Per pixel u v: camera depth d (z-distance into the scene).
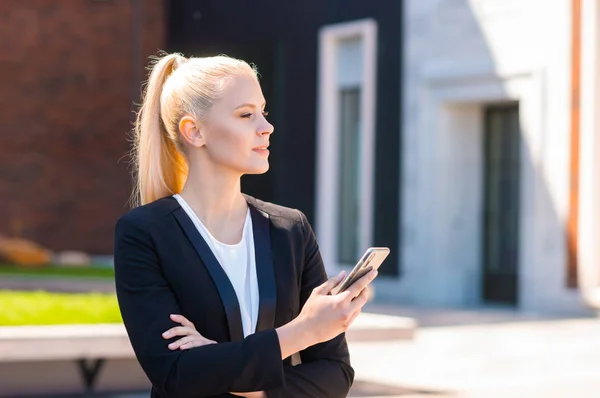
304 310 2.15
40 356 6.52
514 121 13.83
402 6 14.48
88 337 6.65
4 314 7.31
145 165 2.41
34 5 18.11
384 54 14.73
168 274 2.23
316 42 15.60
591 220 12.42
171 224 2.26
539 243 12.95
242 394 2.21
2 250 15.76
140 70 17.84
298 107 15.88
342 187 15.55
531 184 13.05
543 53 12.90
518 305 13.48
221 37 17.16
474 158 14.16
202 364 2.11
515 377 8.15
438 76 14.02
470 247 14.19
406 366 8.68
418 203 14.21
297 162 15.88
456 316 12.44
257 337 2.12
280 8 16.16
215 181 2.31
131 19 17.98
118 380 7.35
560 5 12.72
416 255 14.22
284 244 2.34
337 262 15.49
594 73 12.43
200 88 2.28
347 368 2.36
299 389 2.26
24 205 18.09
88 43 18.17
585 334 10.82
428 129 14.20
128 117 18.05
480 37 13.59
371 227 14.82
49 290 10.85
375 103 14.83
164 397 2.21
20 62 18.09
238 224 2.34
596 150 12.44
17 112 18.08
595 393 7.46
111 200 18.14
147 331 2.18
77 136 18.22
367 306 13.62
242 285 2.28
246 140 2.27
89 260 17.86
